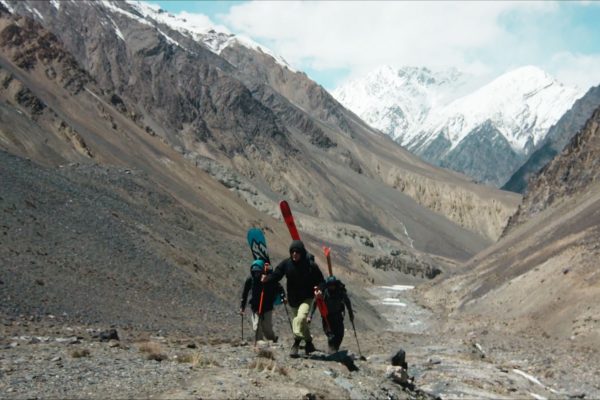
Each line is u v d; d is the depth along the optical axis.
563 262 54.09
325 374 12.88
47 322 22.98
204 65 192.12
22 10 181.25
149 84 173.38
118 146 95.81
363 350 30.48
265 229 96.69
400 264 139.12
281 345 15.77
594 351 36.44
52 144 75.06
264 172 173.75
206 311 35.38
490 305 60.25
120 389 10.34
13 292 25.12
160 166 99.19
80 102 106.81
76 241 36.16
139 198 55.88
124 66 176.12
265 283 14.27
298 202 172.75
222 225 80.81
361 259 131.38
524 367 30.89
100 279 32.69
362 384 13.21
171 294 35.94
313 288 14.29
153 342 18.00
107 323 25.61
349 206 185.38
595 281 46.47
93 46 177.75
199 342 20.14
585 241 54.81
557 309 46.94
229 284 45.19
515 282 59.84
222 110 182.25
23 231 33.62
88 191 47.94
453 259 184.75
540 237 71.12
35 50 112.38
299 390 11.23
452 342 36.69
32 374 11.07
